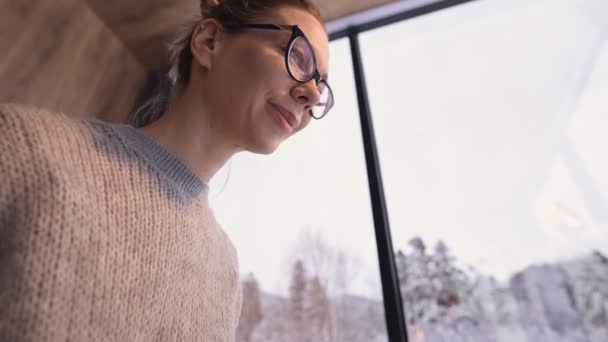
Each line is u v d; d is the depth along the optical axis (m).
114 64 2.02
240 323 1.46
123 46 2.11
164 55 2.14
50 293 0.36
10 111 0.40
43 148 0.40
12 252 0.36
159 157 0.54
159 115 0.76
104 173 0.45
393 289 1.32
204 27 0.67
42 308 0.35
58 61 1.69
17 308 0.34
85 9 1.90
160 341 0.47
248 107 0.58
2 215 0.36
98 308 0.39
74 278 0.38
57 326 0.36
